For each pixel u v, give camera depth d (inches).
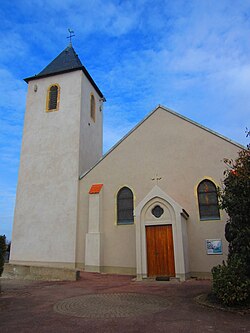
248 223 371.2
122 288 462.3
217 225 605.6
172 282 517.3
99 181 737.6
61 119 847.1
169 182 665.0
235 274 344.2
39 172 812.6
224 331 250.4
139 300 368.8
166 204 584.7
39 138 848.9
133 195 689.0
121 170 719.7
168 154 685.3
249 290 333.1
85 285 497.7
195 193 636.7
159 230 582.2
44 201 778.8
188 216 626.2
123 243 668.7
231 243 420.2
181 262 546.6
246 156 397.4
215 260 589.3
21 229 775.7
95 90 992.9
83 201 743.7
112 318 289.1
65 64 927.7
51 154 818.8
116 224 685.9
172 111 712.4
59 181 782.5
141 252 575.2
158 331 249.4
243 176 374.6
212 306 332.2
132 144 727.1
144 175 693.3
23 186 814.5
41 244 745.0
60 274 569.9
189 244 610.9
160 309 323.0
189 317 292.0
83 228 723.4
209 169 642.8
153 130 716.7
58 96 875.4
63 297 393.7
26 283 532.4
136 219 593.3
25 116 888.9
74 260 702.5
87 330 252.8
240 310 315.3
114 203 701.9
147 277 560.1
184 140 681.0
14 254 761.0
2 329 258.5
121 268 653.9
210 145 656.4
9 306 346.9
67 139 818.8
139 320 281.7
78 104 847.1
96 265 657.0
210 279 561.6
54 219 753.0
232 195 382.9
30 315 304.2
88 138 876.6
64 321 280.4
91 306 338.6
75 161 786.8
